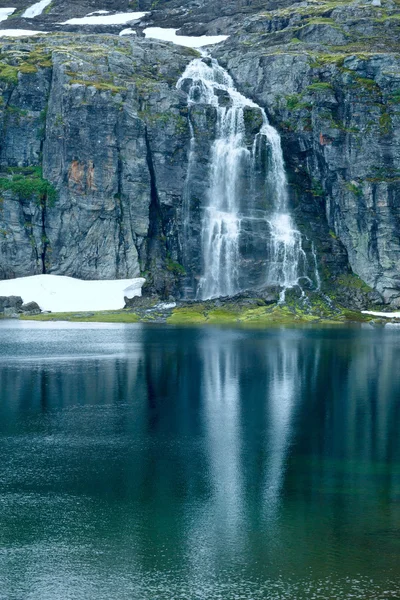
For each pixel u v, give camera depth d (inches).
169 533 2253.9
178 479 2694.4
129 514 2385.6
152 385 4291.3
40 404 3823.8
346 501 2476.6
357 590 1941.4
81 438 3201.3
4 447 3075.8
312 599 1904.5
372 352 5487.2
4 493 2561.5
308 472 2760.8
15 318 7706.7
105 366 4906.5
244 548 2151.8
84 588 1963.6
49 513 2397.9
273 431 3299.7
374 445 3080.7
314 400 3892.7
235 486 2615.7
